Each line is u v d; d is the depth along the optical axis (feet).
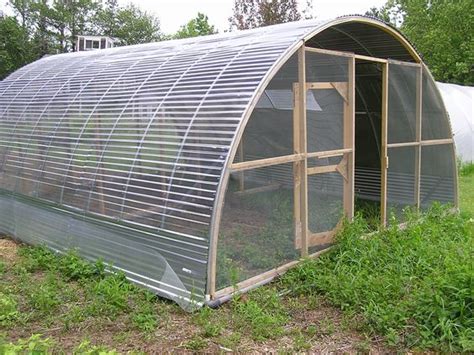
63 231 21.63
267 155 17.53
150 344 13.70
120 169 19.36
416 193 25.32
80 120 22.58
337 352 13.38
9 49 110.93
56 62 31.07
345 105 21.07
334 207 20.92
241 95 16.90
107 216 19.31
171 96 19.19
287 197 18.61
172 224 16.80
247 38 21.15
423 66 24.95
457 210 27.45
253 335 14.11
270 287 17.43
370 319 14.65
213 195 15.84
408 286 16.66
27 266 19.62
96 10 146.20
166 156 17.79
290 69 18.30
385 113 23.16
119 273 18.11
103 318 15.16
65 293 16.84
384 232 21.70
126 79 22.61
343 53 20.57
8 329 14.57
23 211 24.35
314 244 20.03
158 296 16.85
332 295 16.35
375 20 21.74
